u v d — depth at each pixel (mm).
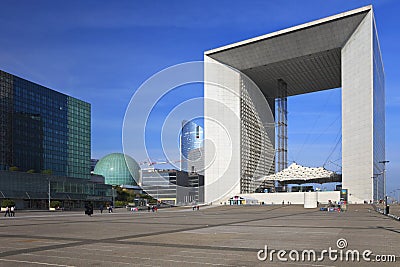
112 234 21500
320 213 53781
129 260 12492
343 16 101312
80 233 22328
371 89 97250
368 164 96438
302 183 123125
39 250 14930
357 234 21031
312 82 134875
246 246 15734
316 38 107688
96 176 139625
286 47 111750
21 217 47875
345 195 97438
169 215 49906
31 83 117750
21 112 113188
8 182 85875
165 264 11781
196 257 13031
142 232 22734
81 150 137625
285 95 134000
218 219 37906
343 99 107500
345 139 106250
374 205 83312
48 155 122312
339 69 122625
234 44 115750
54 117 126000
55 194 98250
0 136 105250
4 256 13477
